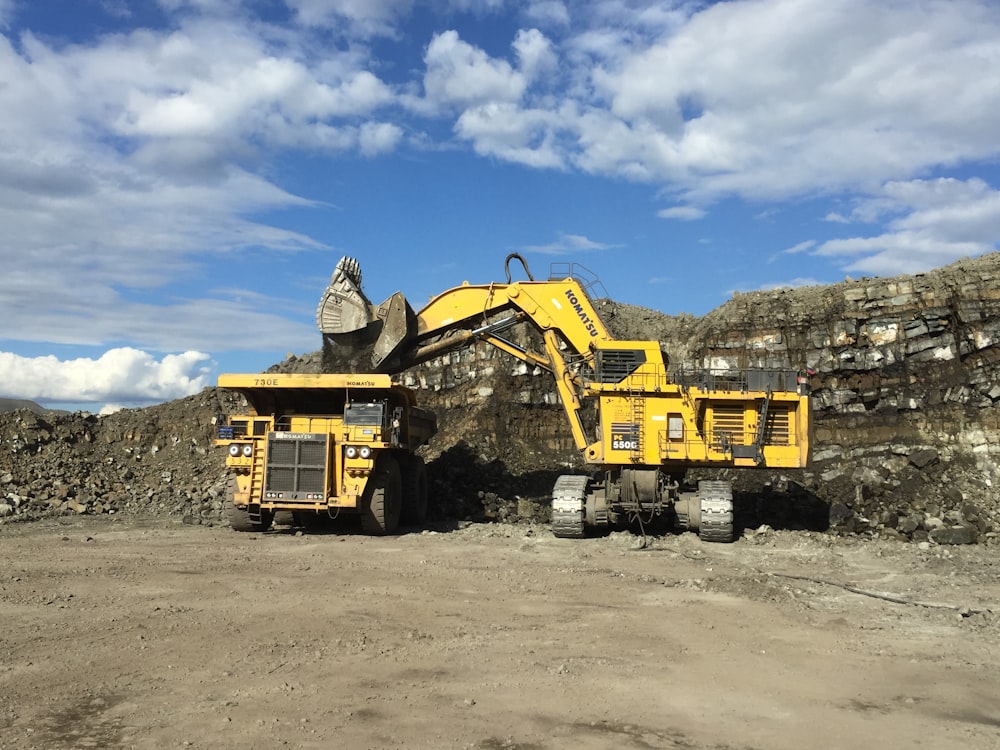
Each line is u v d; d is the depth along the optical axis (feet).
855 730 21.67
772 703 23.77
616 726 21.57
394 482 65.46
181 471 84.33
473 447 89.97
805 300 93.50
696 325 100.37
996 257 88.74
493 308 71.41
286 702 22.86
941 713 23.22
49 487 76.18
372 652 28.19
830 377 87.10
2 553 49.44
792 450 62.03
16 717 21.36
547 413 94.38
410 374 100.58
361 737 20.39
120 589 38.34
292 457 62.23
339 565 46.60
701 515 60.03
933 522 65.77
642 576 44.29
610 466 65.46
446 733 20.81
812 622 34.24
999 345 81.10
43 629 30.45
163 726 20.86
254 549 53.11
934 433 80.69
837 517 70.38
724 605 37.22
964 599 39.70
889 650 29.99
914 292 86.89
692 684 25.39
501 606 36.19
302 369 107.76
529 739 20.53
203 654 27.53
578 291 70.13
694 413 63.16
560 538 62.23
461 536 62.08
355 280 72.54
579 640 30.55
